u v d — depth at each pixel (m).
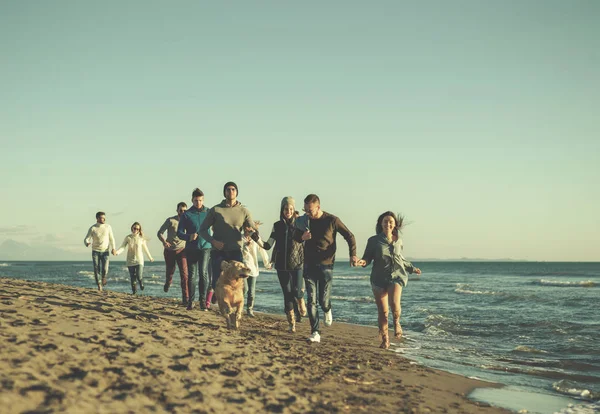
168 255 10.88
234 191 8.04
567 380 6.41
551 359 8.03
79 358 4.18
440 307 17.31
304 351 6.47
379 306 7.36
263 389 4.32
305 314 8.03
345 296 22.23
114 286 25.72
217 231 8.05
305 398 4.29
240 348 5.82
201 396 3.83
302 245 7.70
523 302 19.41
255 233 8.11
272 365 5.25
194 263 9.24
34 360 3.89
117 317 6.45
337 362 6.07
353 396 4.61
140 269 13.05
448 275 62.03
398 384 5.41
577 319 13.52
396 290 7.18
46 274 45.09
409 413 4.33
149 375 4.07
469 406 4.92
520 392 5.75
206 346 5.56
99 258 13.26
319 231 7.21
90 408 3.21
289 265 7.63
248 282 10.27
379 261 7.29
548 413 4.93
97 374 3.87
